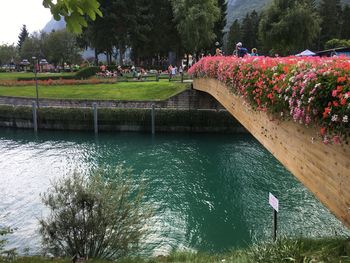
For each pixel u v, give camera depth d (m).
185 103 37.94
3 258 7.61
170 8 66.06
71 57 92.12
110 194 10.09
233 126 36.25
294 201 17.91
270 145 10.66
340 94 5.50
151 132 37.12
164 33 67.62
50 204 9.84
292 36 49.72
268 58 10.69
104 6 61.16
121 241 9.89
